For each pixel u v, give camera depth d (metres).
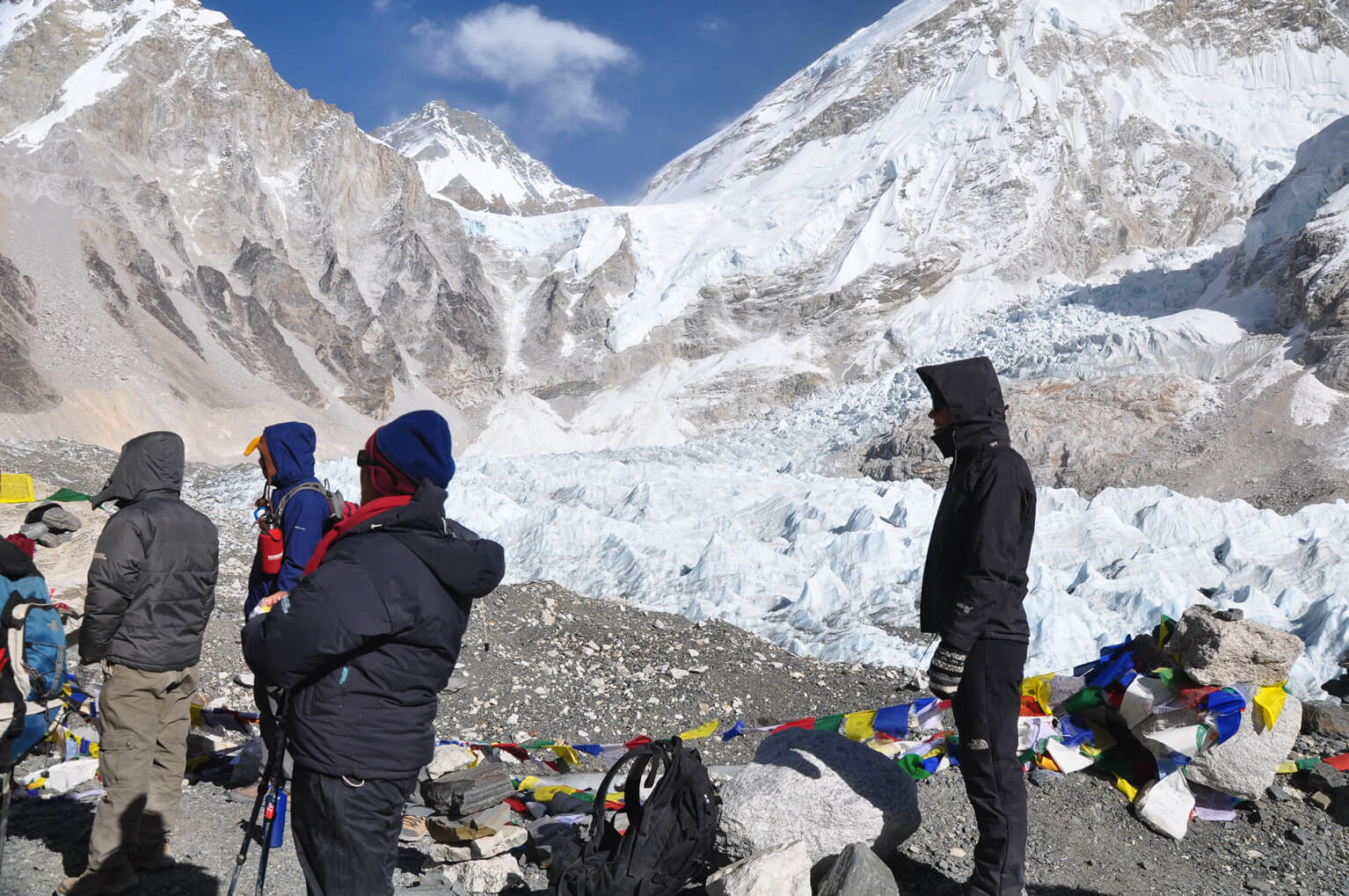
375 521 2.54
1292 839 5.21
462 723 7.04
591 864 3.54
